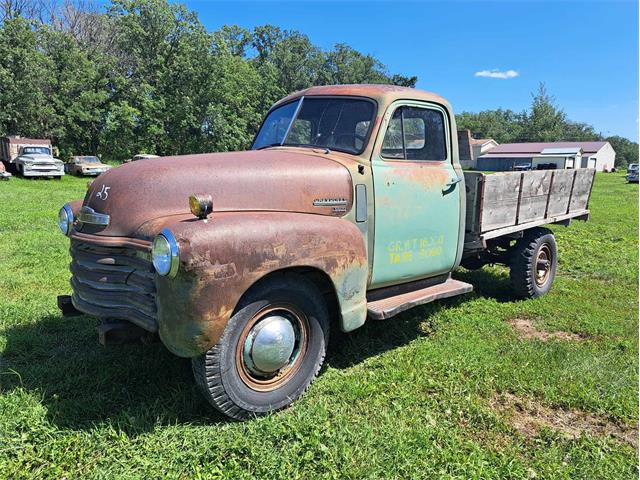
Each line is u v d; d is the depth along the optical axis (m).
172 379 3.39
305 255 3.05
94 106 36.44
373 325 4.62
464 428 3.03
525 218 5.64
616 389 3.52
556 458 2.76
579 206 6.92
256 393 3.01
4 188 19.28
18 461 2.53
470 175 4.86
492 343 4.30
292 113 4.29
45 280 5.75
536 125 86.12
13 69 33.06
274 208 3.26
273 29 58.88
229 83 37.97
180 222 2.69
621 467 2.71
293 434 2.81
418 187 4.10
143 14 35.94
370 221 3.75
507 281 6.42
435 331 4.60
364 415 3.10
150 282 2.77
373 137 3.83
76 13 44.47
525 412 3.27
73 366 3.53
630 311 5.31
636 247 8.93
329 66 63.84
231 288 2.70
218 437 2.78
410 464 2.63
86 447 2.66
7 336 4.05
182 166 3.15
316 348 3.30
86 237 3.04
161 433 2.79
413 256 4.13
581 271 7.13
